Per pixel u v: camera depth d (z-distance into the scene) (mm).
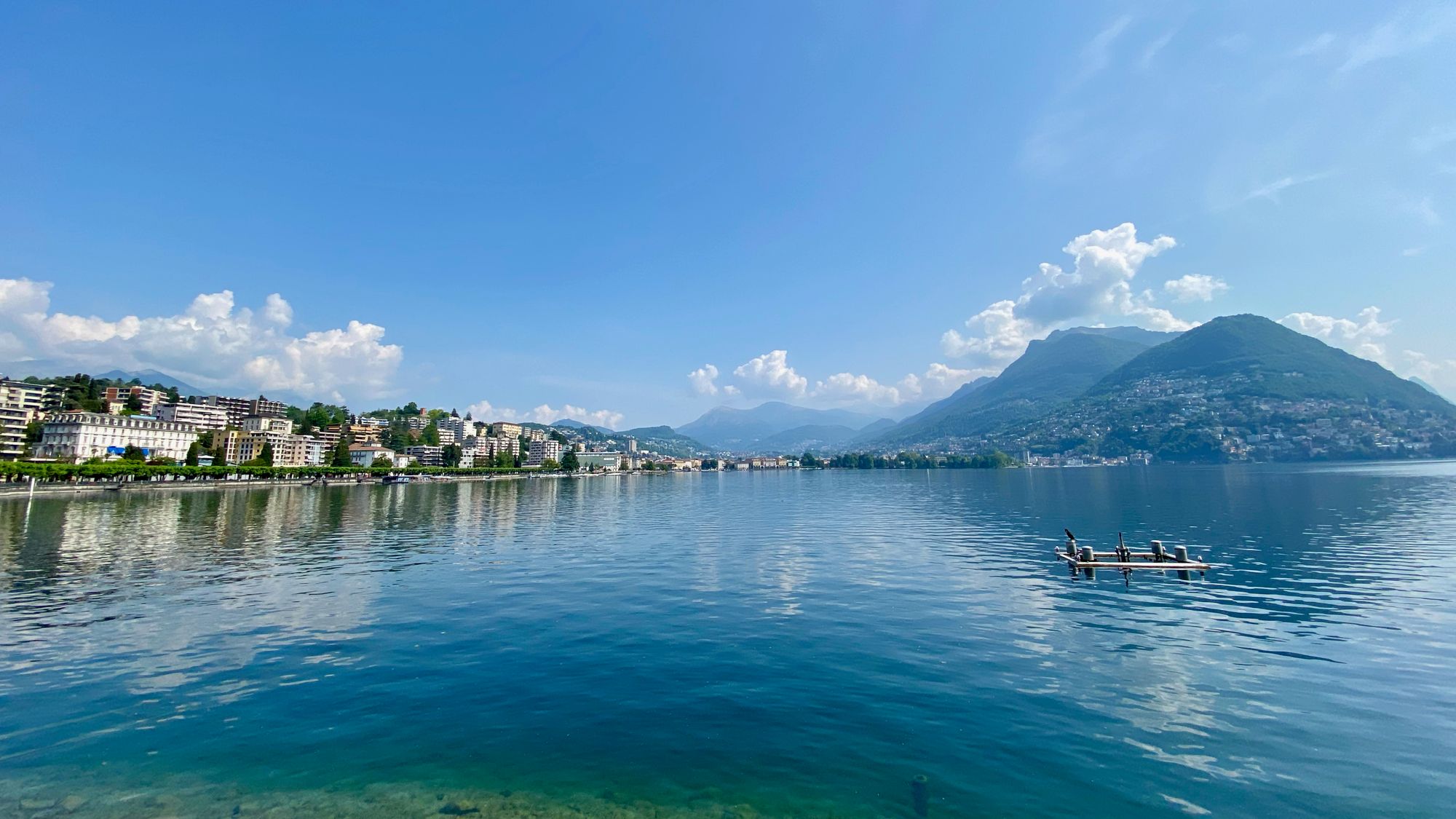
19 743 14859
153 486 141750
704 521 72562
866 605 28328
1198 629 24125
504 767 13758
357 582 34469
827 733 15188
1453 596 29016
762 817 11828
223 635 23719
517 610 27609
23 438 179750
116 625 25172
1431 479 128625
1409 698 17156
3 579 35250
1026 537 53594
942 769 13453
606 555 44906
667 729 15445
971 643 22328
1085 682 18422
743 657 20844
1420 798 12289
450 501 112375
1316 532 52188
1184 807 11984
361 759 14133
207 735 15273
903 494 127375
